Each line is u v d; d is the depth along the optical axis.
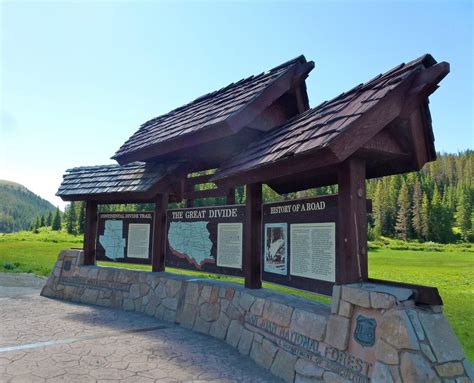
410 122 3.73
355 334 3.27
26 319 6.52
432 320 2.97
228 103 6.16
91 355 4.65
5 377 3.88
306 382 3.66
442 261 21.89
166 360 4.54
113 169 8.79
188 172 7.55
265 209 5.25
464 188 63.88
